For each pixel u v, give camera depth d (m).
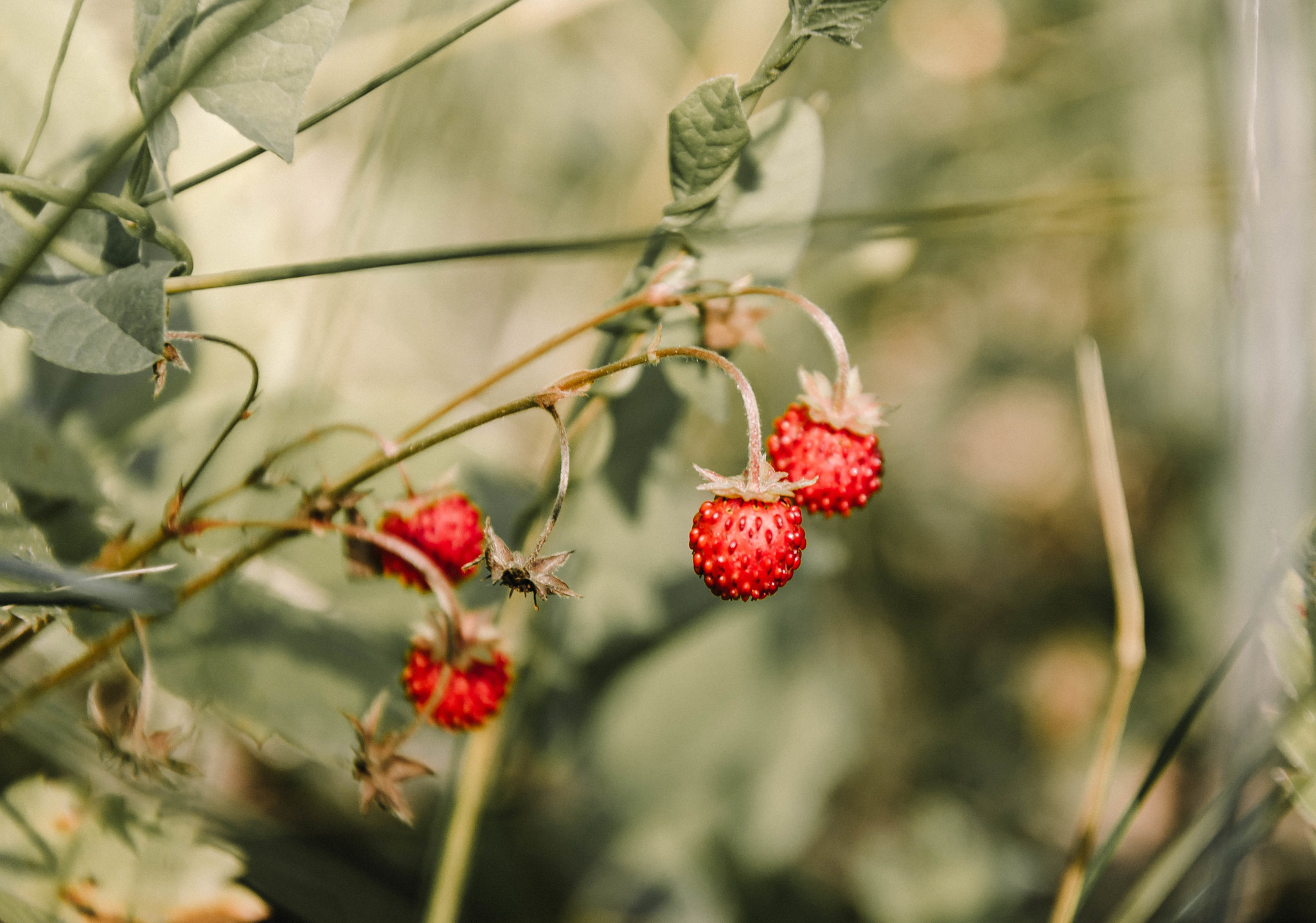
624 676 0.28
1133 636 0.24
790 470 0.21
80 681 0.24
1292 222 0.24
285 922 0.24
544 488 0.24
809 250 0.27
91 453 0.24
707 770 0.28
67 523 0.23
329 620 0.24
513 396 0.32
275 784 0.26
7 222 0.20
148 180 0.20
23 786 0.21
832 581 0.34
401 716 0.24
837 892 0.29
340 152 0.28
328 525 0.21
